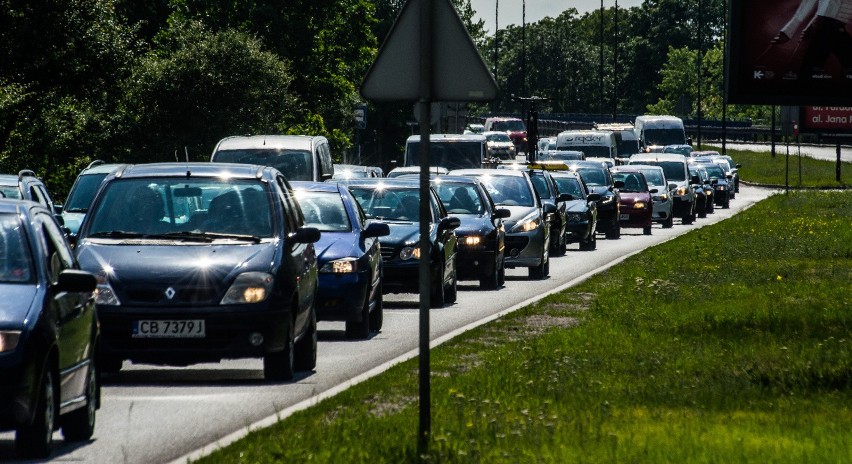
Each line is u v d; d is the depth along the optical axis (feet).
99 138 391.24
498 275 209.97
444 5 74.79
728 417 84.89
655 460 70.13
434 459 69.62
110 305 104.47
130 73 366.63
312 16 556.92
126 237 111.86
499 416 82.94
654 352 119.24
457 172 241.96
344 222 146.30
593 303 170.19
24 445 75.10
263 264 107.45
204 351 104.73
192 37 412.57
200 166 118.93
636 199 382.63
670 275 207.72
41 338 74.79
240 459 70.18
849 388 98.84
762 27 289.12
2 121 352.49
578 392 95.45
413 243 170.30
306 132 458.50
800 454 71.61
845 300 171.22
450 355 118.42
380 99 75.36
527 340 130.11
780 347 122.72
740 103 290.35
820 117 645.10
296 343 114.73
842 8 286.87
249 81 408.87
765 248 271.08
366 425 80.12
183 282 105.19
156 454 77.15
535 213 230.27
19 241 80.38
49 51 344.90
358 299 137.59
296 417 84.23
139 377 110.63
